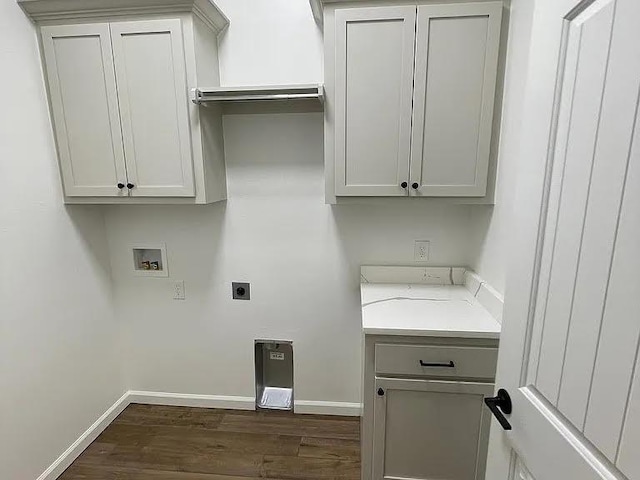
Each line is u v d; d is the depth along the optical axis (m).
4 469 1.55
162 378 2.37
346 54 1.55
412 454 1.55
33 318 1.69
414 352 1.45
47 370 1.77
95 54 1.66
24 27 1.62
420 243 2.02
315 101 1.94
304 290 2.15
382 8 1.49
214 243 2.15
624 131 0.58
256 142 2.01
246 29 1.89
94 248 2.09
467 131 1.56
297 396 2.29
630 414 0.57
